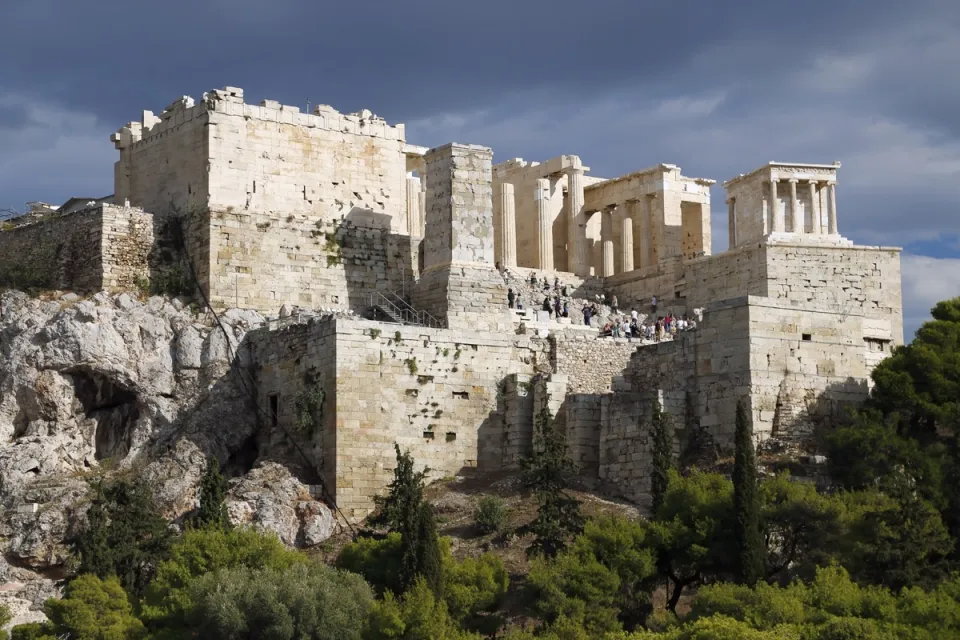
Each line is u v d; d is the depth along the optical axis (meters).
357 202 145.50
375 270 144.75
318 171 144.25
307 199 143.50
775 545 111.19
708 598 102.94
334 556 120.38
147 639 107.88
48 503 128.75
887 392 121.25
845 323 125.06
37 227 145.50
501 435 131.25
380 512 125.12
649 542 109.75
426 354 129.88
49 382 133.88
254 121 142.25
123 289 139.62
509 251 157.88
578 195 162.75
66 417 134.12
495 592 109.06
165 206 143.88
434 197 139.00
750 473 108.31
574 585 106.69
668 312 152.00
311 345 129.75
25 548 126.50
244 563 112.81
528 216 163.62
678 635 98.19
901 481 112.50
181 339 135.50
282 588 107.44
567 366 135.12
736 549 107.19
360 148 146.25
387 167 147.12
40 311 137.25
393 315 138.25
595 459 126.56
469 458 130.12
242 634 106.69
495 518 118.31
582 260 161.38
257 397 134.38
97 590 111.31
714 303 125.06
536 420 129.00
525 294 150.62
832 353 124.31
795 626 98.69
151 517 118.94
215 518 118.12
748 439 108.88
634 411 123.81
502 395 131.88
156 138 145.50
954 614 100.19
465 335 131.62
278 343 133.25
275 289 140.75
